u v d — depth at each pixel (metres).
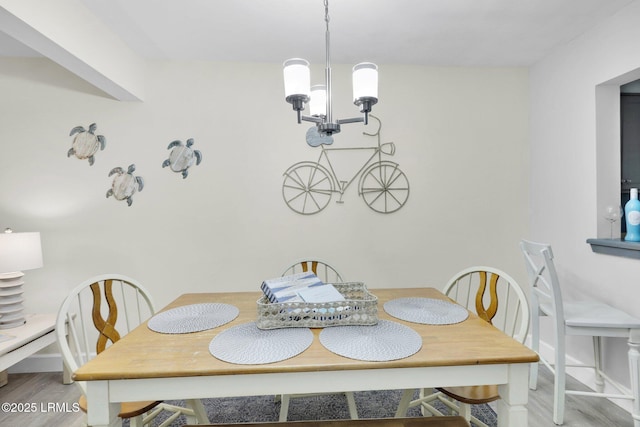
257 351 1.16
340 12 2.01
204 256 2.71
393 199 2.79
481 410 2.08
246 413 2.04
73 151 2.60
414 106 2.79
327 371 1.10
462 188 2.82
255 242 2.73
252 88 2.70
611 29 2.07
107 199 2.63
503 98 2.83
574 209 2.38
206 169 2.69
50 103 2.58
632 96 2.34
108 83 2.24
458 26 2.18
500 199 2.84
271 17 2.05
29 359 2.58
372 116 2.76
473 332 1.35
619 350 2.05
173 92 2.66
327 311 1.40
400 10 1.99
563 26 2.19
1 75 2.55
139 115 2.64
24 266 2.22
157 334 1.35
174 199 2.68
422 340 1.26
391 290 2.00
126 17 2.04
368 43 2.39
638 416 1.76
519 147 2.84
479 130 2.82
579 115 2.32
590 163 2.25
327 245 2.77
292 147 2.73
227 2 1.90
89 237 2.63
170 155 2.67
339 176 2.76
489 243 2.84
